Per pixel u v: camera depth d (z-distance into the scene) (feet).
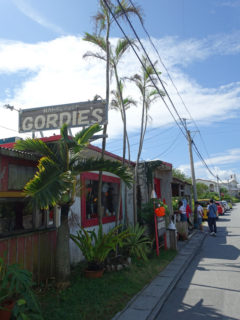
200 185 198.59
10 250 17.24
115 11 24.91
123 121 30.04
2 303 12.42
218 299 17.92
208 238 45.50
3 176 17.57
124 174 19.53
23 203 19.03
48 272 20.57
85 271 21.27
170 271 24.68
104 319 14.67
